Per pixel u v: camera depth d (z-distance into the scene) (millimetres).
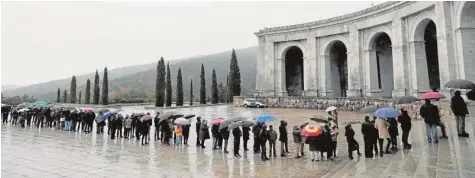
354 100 39969
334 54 52656
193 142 20750
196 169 13086
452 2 29672
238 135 15891
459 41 28594
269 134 15609
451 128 18453
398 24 38062
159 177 11844
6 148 18188
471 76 27875
